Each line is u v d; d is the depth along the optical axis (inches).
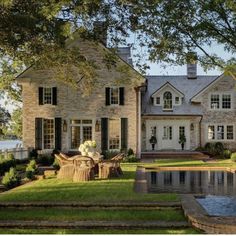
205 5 427.2
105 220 438.3
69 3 467.2
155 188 685.3
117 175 795.4
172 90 1496.1
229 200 558.9
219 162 1140.5
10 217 454.9
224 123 1496.1
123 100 1343.5
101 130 1342.3
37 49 572.7
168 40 469.1
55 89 1342.3
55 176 813.9
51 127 1348.4
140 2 491.2
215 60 461.7
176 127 1488.7
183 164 1079.6
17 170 955.3
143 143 1476.4
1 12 472.4
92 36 572.7
